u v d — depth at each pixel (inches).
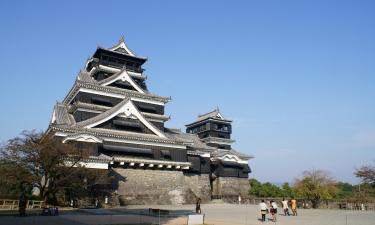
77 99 2299.5
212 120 3225.9
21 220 975.0
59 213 1295.5
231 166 2881.4
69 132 1914.4
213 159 2829.7
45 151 1467.8
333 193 2300.7
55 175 1529.3
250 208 1790.1
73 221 986.1
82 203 1743.4
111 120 2127.2
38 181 1491.1
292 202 1379.2
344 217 1256.8
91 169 1699.1
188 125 3476.9
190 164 2309.3
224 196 2696.9
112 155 2000.5
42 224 890.7
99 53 2608.3
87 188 1788.9
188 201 2252.7
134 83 2519.7
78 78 2381.9
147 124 2236.7
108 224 921.5
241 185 2893.7
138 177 2081.7
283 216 1306.6
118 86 2470.5
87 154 1672.0
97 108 2256.4
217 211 1555.1
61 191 1688.0
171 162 2202.3
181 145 2311.8
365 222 1063.6
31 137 1545.3
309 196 2297.0
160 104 2566.4
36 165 1491.1
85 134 1868.8
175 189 2217.0
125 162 2004.2
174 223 979.3
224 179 2800.2
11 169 1448.1
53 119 2384.4
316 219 1182.9
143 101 2495.1
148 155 2144.4
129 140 2101.4
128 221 1013.2
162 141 2215.8
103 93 2335.1
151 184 2119.8
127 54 2669.8
